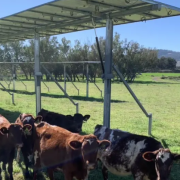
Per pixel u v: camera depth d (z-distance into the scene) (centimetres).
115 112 1399
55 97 2022
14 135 546
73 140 436
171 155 401
